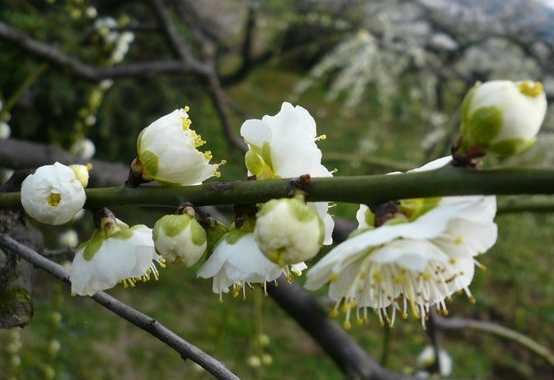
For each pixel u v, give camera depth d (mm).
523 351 6262
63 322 4359
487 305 6219
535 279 5836
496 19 7855
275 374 5152
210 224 1223
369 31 6566
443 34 7672
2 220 1481
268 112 8133
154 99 5707
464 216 1108
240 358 5047
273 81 9742
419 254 1034
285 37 9070
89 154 3859
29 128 4848
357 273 1176
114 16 5773
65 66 3418
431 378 2938
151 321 1225
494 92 983
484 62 7512
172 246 1153
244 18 8117
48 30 4578
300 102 8477
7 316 1415
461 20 7871
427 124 7348
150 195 1233
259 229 1033
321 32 8945
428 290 1223
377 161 3820
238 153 4156
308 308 2867
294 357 5453
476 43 6953
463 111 1013
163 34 4242
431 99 6832
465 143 1002
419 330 4324
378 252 1057
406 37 6578
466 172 1001
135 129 5664
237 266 1163
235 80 6691
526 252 5445
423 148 6172
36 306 4398
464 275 1218
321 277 1120
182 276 5898
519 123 973
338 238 2924
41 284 4578
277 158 1215
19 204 1377
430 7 7945
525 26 7781
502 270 5703
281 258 1043
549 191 960
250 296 5648
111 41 4234
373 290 1201
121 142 5664
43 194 1221
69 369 4434
